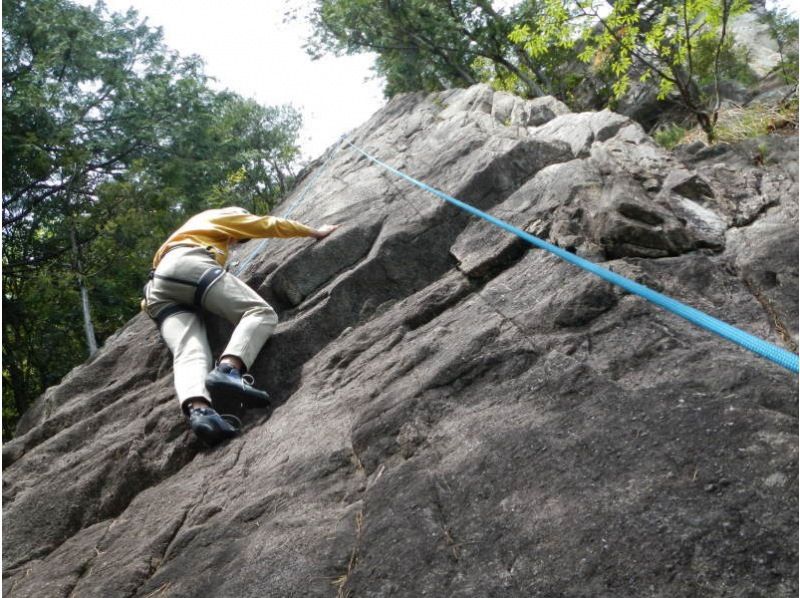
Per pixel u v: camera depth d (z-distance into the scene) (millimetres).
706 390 2070
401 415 2486
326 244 4098
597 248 3150
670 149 5055
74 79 13641
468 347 2686
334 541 2082
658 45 5336
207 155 15023
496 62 9945
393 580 1850
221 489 2738
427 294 3432
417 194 4438
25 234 12500
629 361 2346
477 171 4184
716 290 2725
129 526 2783
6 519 3119
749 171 3766
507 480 2016
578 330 2598
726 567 1541
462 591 1740
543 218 3562
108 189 11633
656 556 1617
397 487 2174
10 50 13406
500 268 3398
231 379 3076
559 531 1786
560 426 2127
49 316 11086
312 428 2805
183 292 3537
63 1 13484
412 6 9672
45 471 3512
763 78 7434
